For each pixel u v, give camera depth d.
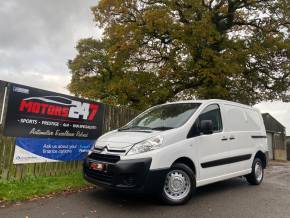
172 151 5.76
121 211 5.41
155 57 21.78
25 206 5.53
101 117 9.83
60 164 8.38
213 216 5.32
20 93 7.37
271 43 20.92
